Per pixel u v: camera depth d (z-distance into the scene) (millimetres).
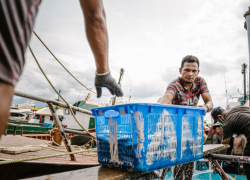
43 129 16484
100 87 1421
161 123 1586
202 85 2979
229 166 5258
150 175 1766
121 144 1525
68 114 19547
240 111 3057
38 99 2670
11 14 504
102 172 1495
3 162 1469
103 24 1211
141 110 1434
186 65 2758
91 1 1099
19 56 544
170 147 1650
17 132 13711
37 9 626
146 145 1443
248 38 4449
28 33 575
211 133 6469
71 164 2410
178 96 2859
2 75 493
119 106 1540
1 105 498
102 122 1729
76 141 6145
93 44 1229
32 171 2242
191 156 1887
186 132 1850
